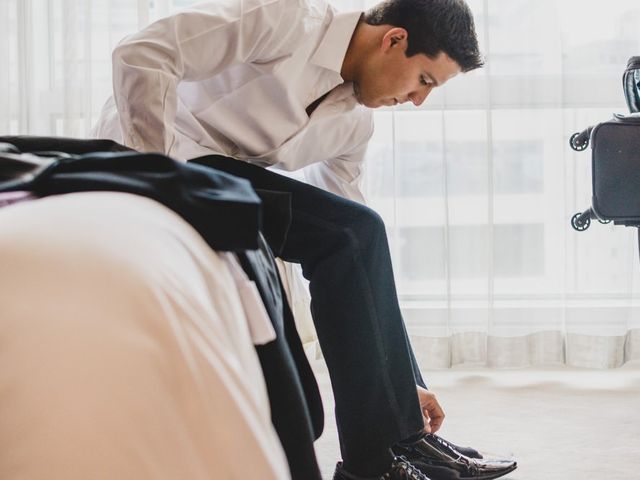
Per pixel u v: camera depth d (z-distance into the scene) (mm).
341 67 1626
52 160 897
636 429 2018
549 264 2637
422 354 2648
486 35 2561
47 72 2656
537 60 2588
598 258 2596
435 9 1567
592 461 1790
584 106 2596
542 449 1879
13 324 603
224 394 641
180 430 606
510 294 2648
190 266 738
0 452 562
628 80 1877
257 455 641
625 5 2559
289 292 1699
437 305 2633
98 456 563
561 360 2635
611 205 1693
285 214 1240
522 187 2625
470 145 2623
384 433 1456
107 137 1682
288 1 1513
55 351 592
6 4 2621
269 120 1605
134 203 785
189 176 886
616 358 2580
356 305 1445
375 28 1617
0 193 820
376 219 1486
